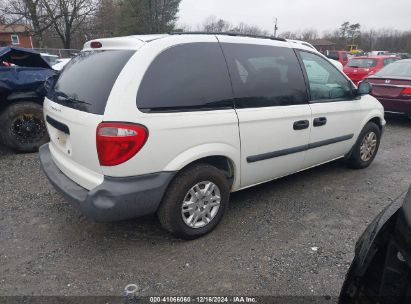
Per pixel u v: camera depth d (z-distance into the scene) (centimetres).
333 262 289
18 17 2797
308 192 427
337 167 518
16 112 532
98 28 3381
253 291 254
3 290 251
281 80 361
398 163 546
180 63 289
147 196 275
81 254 295
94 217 269
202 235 322
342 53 1986
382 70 854
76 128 275
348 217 367
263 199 405
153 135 266
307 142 392
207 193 314
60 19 3184
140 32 3922
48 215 358
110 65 279
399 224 163
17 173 471
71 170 295
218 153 308
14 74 528
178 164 283
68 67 343
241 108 322
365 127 482
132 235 324
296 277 270
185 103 285
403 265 159
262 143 343
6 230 329
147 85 268
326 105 406
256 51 346
